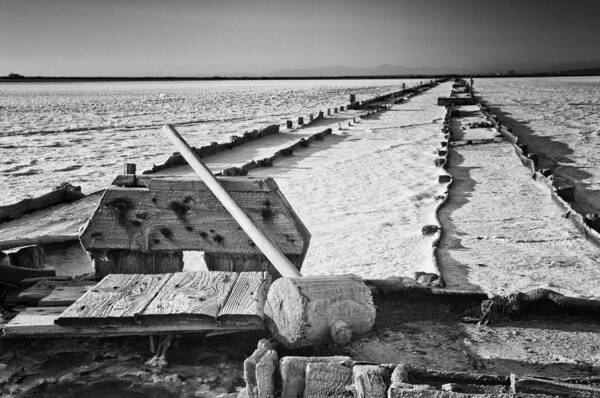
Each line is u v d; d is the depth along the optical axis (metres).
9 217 7.51
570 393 2.69
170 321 3.68
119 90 80.50
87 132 22.20
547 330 4.15
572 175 11.78
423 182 10.96
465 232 7.34
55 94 66.19
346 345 3.72
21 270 4.82
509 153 14.76
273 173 12.12
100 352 3.87
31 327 3.73
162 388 3.45
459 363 3.64
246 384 3.27
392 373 2.82
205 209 4.61
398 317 4.33
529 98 43.06
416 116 27.75
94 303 3.85
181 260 4.77
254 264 4.61
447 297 4.47
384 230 7.43
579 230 7.28
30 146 17.77
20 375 3.61
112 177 12.09
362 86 83.06
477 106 32.78
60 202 8.56
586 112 29.11
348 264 6.00
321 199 9.46
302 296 3.50
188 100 48.62
